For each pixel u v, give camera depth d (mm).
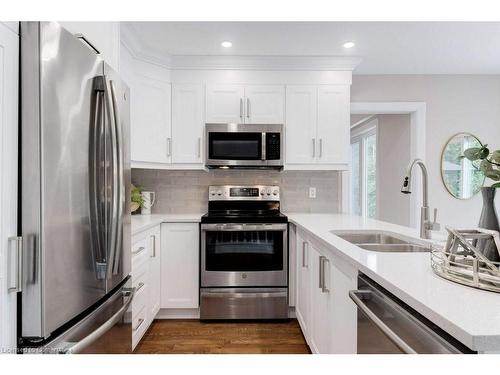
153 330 2590
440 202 3525
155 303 2611
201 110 3008
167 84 2982
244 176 3365
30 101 951
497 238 935
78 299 1134
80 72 1170
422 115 3500
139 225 2268
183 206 3334
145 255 2334
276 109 3025
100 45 1579
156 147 2895
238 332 2555
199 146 3000
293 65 3010
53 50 1013
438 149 3521
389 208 4102
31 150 950
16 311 931
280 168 3164
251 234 2760
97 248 1259
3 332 885
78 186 1146
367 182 5016
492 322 660
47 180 976
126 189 1618
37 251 945
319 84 3043
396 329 940
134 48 2656
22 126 951
